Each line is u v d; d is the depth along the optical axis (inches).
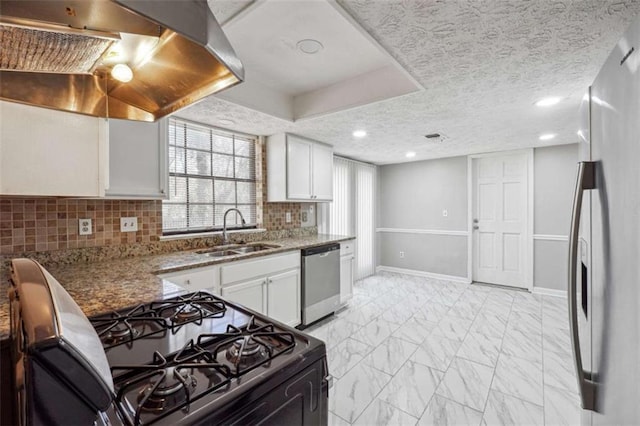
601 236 33.9
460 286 174.4
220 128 116.1
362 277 196.2
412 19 52.2
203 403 23.9
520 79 75.6
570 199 152.1
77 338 19.7
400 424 65.2
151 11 23.7
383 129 120.6
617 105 29.3
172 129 103.8
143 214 90.7
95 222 80.4
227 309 45.3
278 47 74.2
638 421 24.7
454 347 99.5
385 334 109.9
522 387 77.8
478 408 70.0
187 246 102.6
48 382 17.1
